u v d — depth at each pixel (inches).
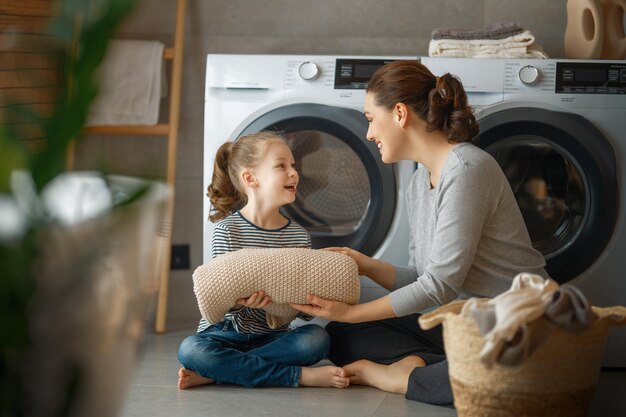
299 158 107.5
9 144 29.6
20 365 32.6
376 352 89.7
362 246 105.0
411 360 86.1
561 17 128.6
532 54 106.3
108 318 35.4
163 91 129.0
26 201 30.8
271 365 87.6
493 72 104.0
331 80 105.1
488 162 80.7
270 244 91.4
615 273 103.3
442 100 82.4
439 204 81.0
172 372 96.1
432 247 80.4
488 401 61.6
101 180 33.4
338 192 107.2
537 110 102.8
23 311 31.6
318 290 81.5
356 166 106.6
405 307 79.4
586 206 103.3
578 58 115.3
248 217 92.7
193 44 132.8
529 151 104.7
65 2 28.9
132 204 33.2
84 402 35.4
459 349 62.6
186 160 133.7
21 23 105.8
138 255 36.2
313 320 102.2
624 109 102.9
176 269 134.2
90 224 32.8
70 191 32.8
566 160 104.0
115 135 133.6
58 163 30.7
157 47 125.6
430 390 80.7
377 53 130.6
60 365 33.7
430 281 78.4
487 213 80.2
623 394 89.4
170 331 126.0
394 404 80.9
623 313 62.7
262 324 90.6
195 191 133.8
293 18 131.5
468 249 78.1
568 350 60.6
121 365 37.7
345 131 104.6
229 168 95.7
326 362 104.8
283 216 100.3
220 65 106.4
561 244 104.7
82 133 31.9
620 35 116.1
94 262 33.3
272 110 105.8
